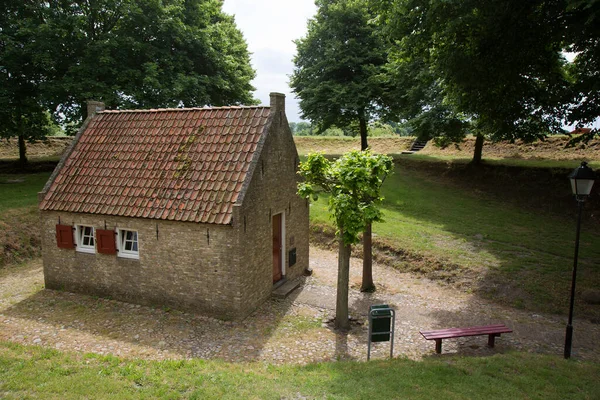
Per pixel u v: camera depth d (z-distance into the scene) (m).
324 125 32.12
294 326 10.94
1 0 23.09
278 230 13.58
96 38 24.47
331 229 19.39
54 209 12.50
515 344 10.20
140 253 11.86
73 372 7.63
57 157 31.86
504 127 17.88
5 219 16.91
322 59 30.98
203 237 10.97
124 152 13.26
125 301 12.24
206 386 7.18
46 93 22.45
